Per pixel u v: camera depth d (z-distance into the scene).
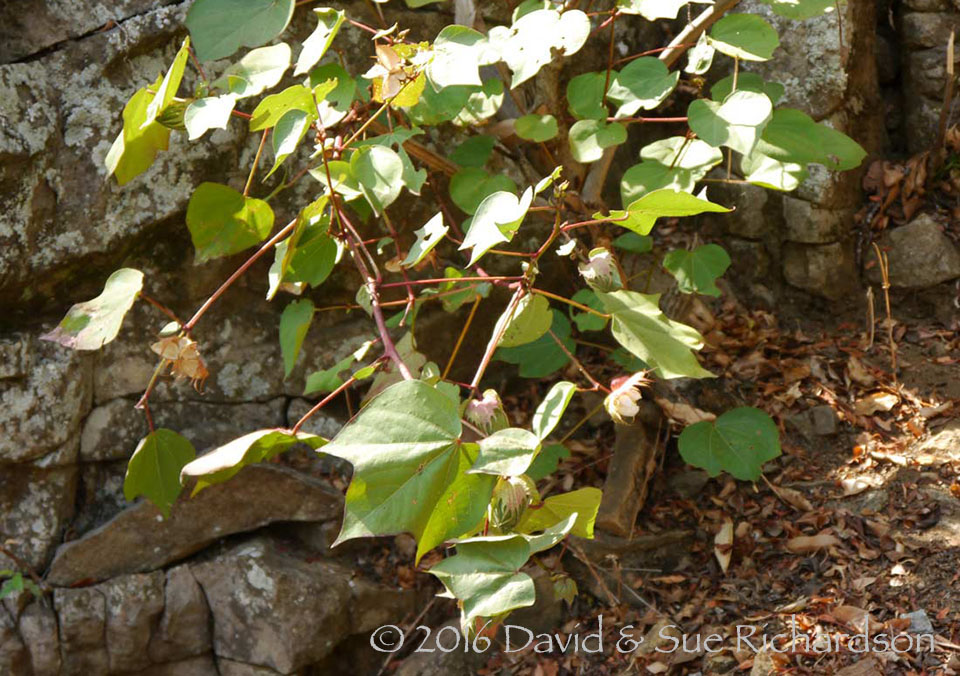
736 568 2.10
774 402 2.25
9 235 2.01
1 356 2.03
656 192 1.64
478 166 2.07
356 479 1.54
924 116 2.41
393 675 2.11
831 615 2.00
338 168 1.75
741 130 1.82
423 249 1.68
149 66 2.07
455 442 1.56
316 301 2.21
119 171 1.81
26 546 2.06
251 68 1.75
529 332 1.79
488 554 1.55
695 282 2.13
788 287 2.38
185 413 2.15
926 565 2.02
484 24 2.14
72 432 2.08
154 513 2.09
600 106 1.96
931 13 2.39
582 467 2.22
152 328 2.13
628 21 2.42
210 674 2.09
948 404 2.20
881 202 2.37
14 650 2.01
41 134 2.02
